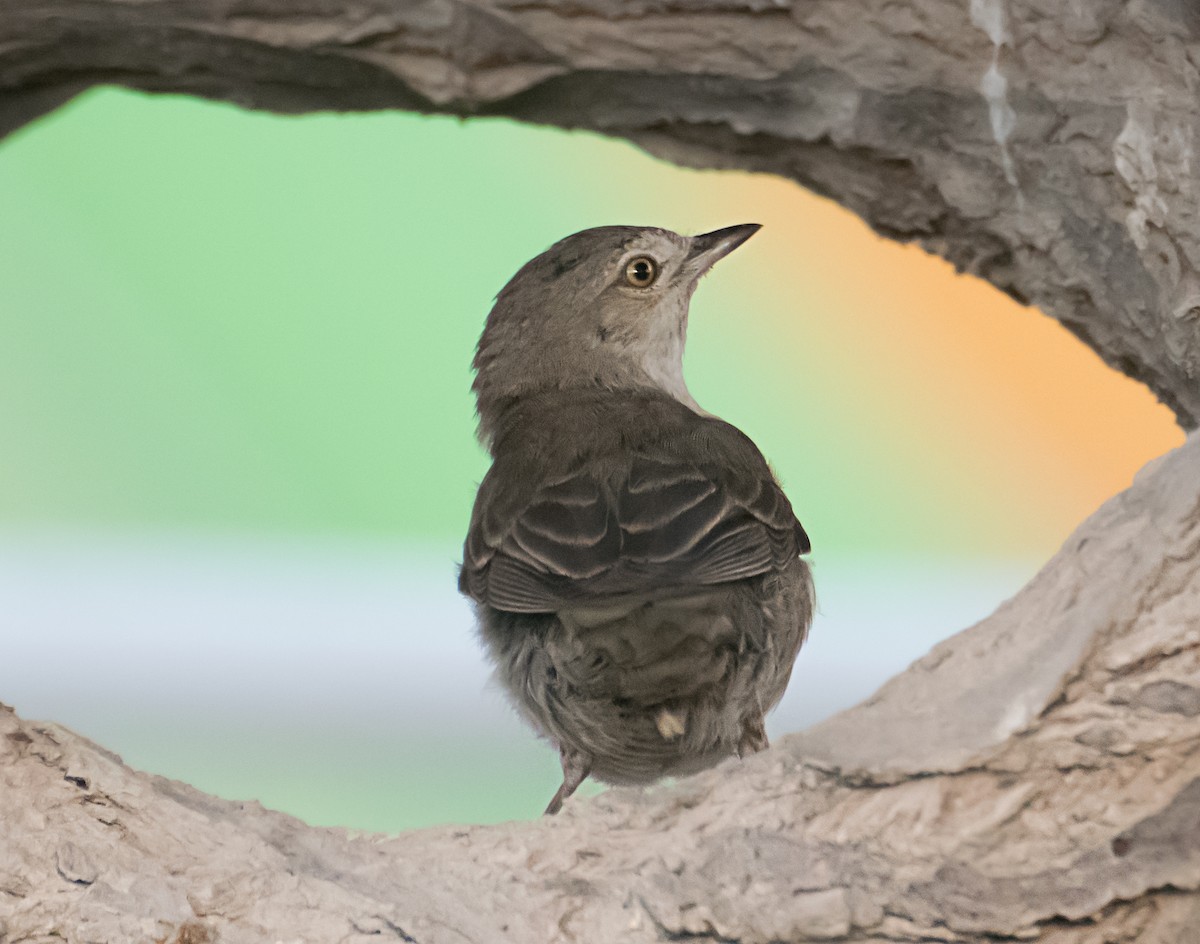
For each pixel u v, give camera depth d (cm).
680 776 1090
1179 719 805
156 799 862
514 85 1108
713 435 1149
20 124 1181
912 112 1102
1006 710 838
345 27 1063
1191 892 785
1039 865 794
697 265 1298
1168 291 1050
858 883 806
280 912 814
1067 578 909
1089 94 1048
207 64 1113
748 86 1106
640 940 802
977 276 1220
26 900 812
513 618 1080
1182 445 962
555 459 1118
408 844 878
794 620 1145
